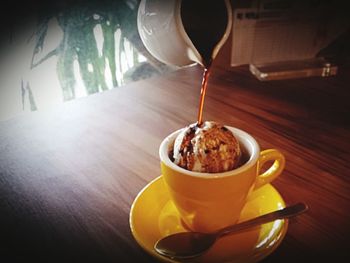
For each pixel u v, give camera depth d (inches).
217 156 10.3
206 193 9.9
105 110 19.1
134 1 34.9
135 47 37.4
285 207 11.2
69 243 10.9
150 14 13.5
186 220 11.4
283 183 13.1
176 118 18.1
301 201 12.2
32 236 11.2
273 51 23.5
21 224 11.8
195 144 10.4
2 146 16.4
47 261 10.3
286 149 15.2
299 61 23.5
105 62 36.6
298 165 14.1
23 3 31.5
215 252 10.1
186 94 20.6
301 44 23.4
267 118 17.8
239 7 22.0
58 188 13.5
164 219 11.6
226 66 24.0
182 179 10.0
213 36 13.7
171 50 14.3
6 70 33.4
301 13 22.5
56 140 16.6
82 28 34.1
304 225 11.1
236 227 10.6
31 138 16.9
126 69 37.9
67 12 32.9
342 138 15.9
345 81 21.5
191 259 9.6
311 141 15.7
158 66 37.4
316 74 22.2
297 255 10.1
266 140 15.9
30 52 33.8
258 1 21.8
